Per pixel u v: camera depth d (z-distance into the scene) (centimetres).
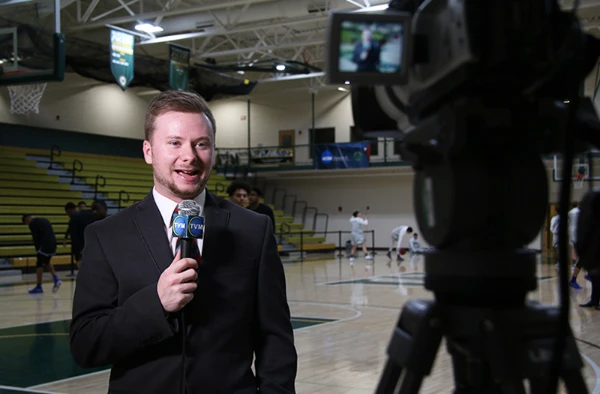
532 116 99
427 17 100
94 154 2412
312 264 1967
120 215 197
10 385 527
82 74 1716
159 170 187
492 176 97
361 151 2462
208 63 2134
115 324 172
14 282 1427
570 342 103
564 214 91
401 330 111
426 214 105
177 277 168
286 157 2675
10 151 2131
